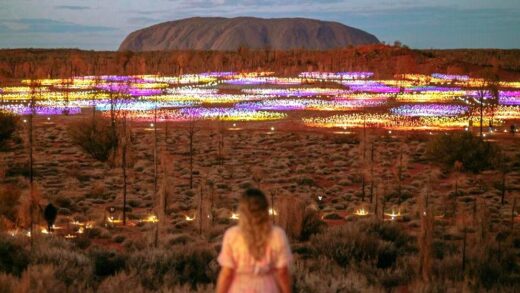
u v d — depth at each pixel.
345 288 11.29
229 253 5.65
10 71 155.88
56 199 30.67
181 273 13.30
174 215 28.25
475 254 15.66
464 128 76.25
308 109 95.94
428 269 13.49
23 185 36.31
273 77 151.50
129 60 180.75
